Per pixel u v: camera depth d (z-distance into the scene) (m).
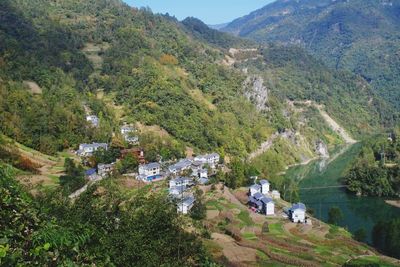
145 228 24.86
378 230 107.81
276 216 119.19
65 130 147.50
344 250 96.94
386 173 176.50
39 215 15.48
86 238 15.98
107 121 173.12
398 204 157.50
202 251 26.84
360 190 172.25
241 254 85.31
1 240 13.11
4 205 14.72
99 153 138.00
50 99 156.38
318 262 86.88
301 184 190.62
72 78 192.12
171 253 25.11
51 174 108.75
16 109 136.62
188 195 118.50
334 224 121.12
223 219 109.25
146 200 29.64
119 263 21.91
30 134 132.50
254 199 128.38
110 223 26.62
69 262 14.34
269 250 89.56
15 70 165.75
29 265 13.48
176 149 166.88
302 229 108.69
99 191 45.00
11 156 104.44
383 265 87.62
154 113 190.38
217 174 151.75
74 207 27.17
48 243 13.96
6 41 176.50
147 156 151.38
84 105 176.50
